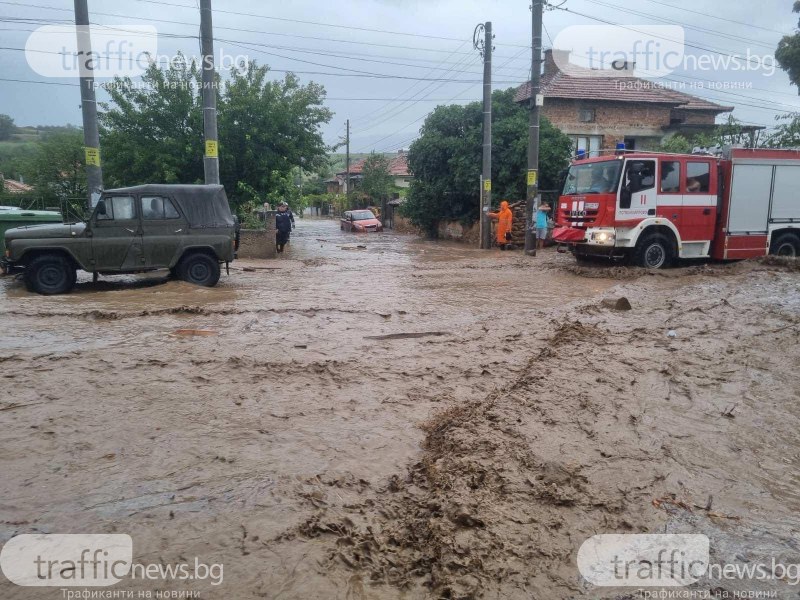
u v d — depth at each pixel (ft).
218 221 39.96
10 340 23.98
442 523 11.09
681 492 12.69
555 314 30.32
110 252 37.27
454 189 87.97
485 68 72.79
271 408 16.84
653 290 38.32
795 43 72.13
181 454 13.73
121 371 19.86
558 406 17.30
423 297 35.86
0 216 44.29
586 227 48.21
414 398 17.98
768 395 18.67
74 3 46.19
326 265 54.44
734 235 49.37
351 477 12.94
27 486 12.07
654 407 17.51
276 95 75.20
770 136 83.30
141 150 69.51
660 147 96.84
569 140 78.95
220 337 24.95
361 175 187.32
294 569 9.57
